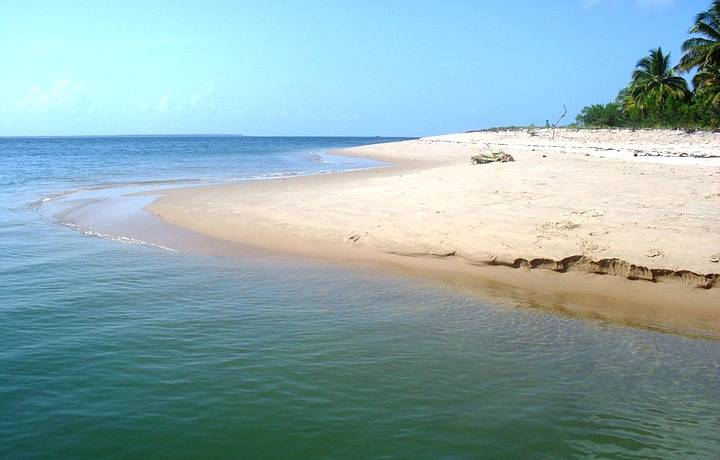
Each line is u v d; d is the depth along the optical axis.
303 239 11.44
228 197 16.67
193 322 7.13
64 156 52.06
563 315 7.58
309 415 4.92
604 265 8.54
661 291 8.03
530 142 41.47
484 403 5.19
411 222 11.38
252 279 9.16
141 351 6.18
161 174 28.19
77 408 4.96
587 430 4.75
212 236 12.16
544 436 4.65
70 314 7.35
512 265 9.16
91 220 14.23
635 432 4.74
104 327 6.90
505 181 14.86
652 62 52.44
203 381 5.50
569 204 11.52
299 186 19.44
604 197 12.02
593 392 5.45
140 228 13.16
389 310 7.73
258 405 5.07
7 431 4.60
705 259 8.10
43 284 8.71
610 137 39.72
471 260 9.52
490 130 73.50
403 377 5.68
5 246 11.40
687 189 12.76
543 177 15.20
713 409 5.14
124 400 5.11
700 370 5.97
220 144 108.56
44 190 20.77
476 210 11.67
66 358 5.96
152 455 4.34
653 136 37.66
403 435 4.64
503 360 6.15
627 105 56.03
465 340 6.70
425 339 6.71
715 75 42.41
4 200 17.97
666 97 49.97
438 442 4.55
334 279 9.16
